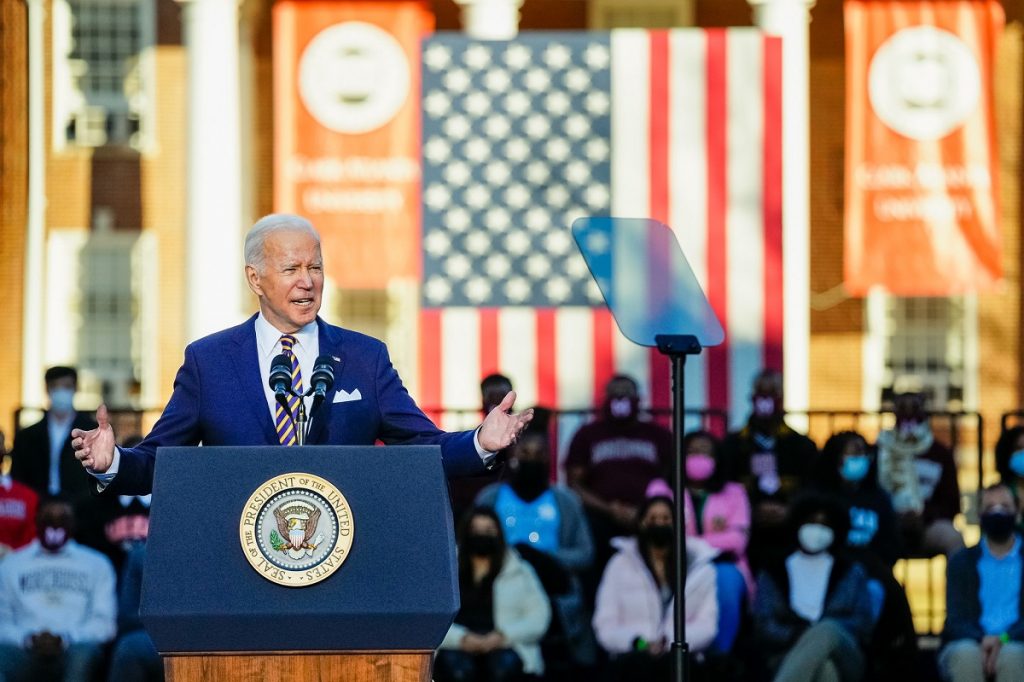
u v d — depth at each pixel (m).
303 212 43.53
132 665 24.39
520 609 24.80
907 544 28.20
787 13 47.94
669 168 36.34
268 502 10.01
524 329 35.88
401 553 9.99
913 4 44.00
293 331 12.63
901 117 43.97
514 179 36.44
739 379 35.34
